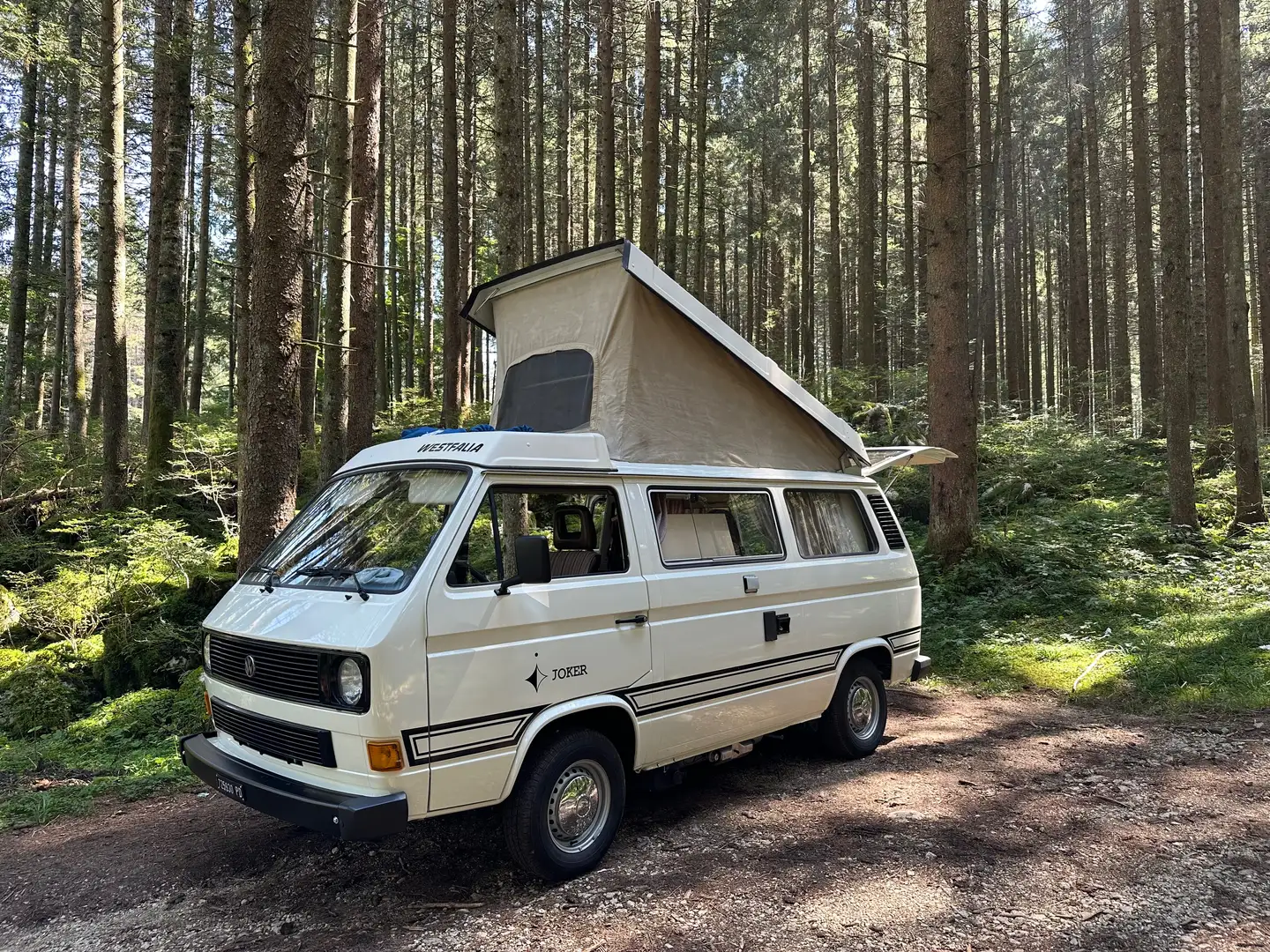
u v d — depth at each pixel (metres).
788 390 5.66
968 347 10.99
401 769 3.30
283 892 3.93
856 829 4.50
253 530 6.94
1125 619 9.21
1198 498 13.52
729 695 4.71
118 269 14.12
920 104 29.02
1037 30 31.52
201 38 14.88
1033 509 14.06
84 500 13.64
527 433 4.12
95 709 8.41
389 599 3.45
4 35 13.17
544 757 3.81
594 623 4.03
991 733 6.33
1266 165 24.14
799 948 3.30
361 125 11.80
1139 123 20.41
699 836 4.44
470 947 3.34
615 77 26.30
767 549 5.15
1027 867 3.98
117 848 4.58
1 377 28.34
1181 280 12.28
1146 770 5.36
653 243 15.57
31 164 20.52
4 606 9.90
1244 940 3.28
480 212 28.44
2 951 3.50
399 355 30.59
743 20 23.72
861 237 23.14
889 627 6.02
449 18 17.09
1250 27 20.67
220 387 40.66
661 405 5.03
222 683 4.04
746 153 29.45
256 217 7.06
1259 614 8.63
